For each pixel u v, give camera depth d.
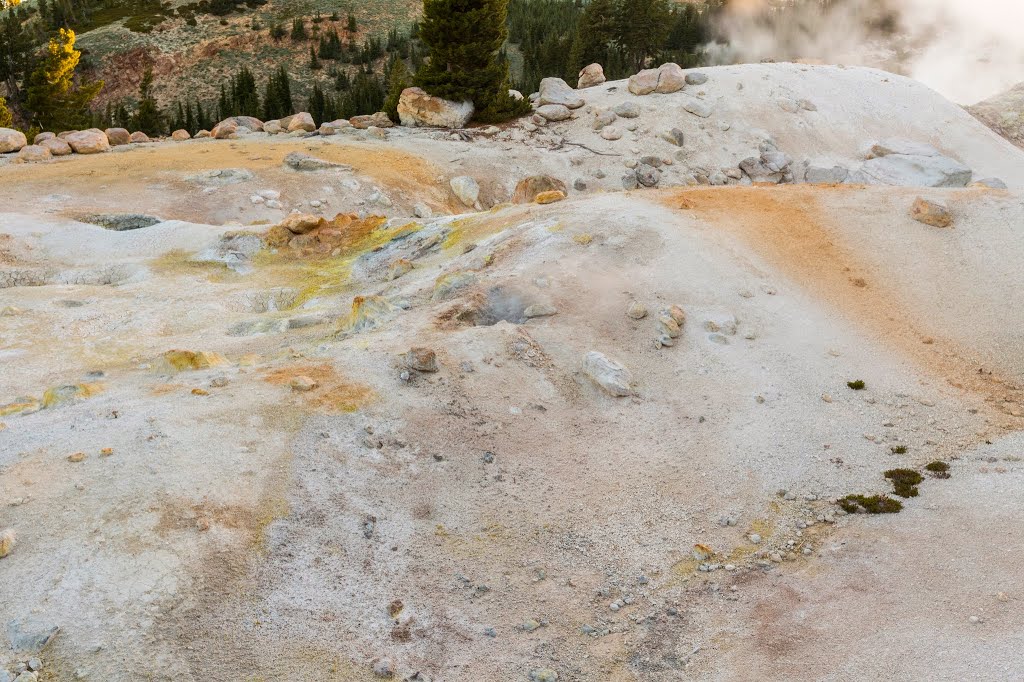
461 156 50.28
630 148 53.53
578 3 189.50
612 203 26.84
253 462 13.19
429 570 12.02
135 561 10.76
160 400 14.99
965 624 10.73
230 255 28.44
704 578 12.79
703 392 17.92
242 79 121.94
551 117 57.28
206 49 150.25
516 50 160.50
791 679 10.25
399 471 13.93
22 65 116.88
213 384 15.70
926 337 21.02
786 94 59.88
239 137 53.88
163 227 31.14
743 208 27.27
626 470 15.29
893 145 55.00
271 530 11.91
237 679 9.66
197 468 12.77
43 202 34.94
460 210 45.03
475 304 20.53
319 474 13.30
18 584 10.34
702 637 11.49
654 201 27.33
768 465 15.80
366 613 11.05
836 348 20.06
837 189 29.19
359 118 57.84
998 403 18.30
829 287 23.03
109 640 9.74
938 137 58.28
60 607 10.06
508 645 11.04
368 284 25.08
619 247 23.41
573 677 10.67
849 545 13.30
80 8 166.75
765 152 54.09
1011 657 9.89
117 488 12.11
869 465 15.94
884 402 18.12
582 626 11.59
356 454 14.02
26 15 169.75
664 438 16.38
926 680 9.80
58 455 12.97
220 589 10.73
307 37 159.12
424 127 57.34
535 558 12.70
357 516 12.68
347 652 10.40
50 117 87.62
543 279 21.62
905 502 14.48
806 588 12.30
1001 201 26.69
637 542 13.45
